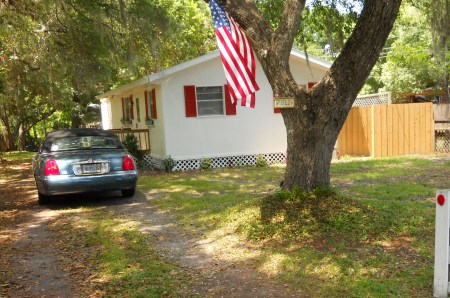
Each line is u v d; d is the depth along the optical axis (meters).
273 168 13.71
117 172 8.48
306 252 5.09
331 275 4.50
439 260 3.92
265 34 6.35
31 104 26.33
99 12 11.91
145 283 4.58
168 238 6.20
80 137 9.21
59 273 4.98
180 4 20.75
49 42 12.98
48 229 6.91
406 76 22.84
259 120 14.85
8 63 14.62
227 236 6.02
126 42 12.84
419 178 10.25
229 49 5.79
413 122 15.11
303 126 6.34
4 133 28.20
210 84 14.27
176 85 13.93
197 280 4.66
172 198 9.06
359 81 6.09
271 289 4.37
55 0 11.15
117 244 5.96
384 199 7.96
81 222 7.26
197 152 14.30
